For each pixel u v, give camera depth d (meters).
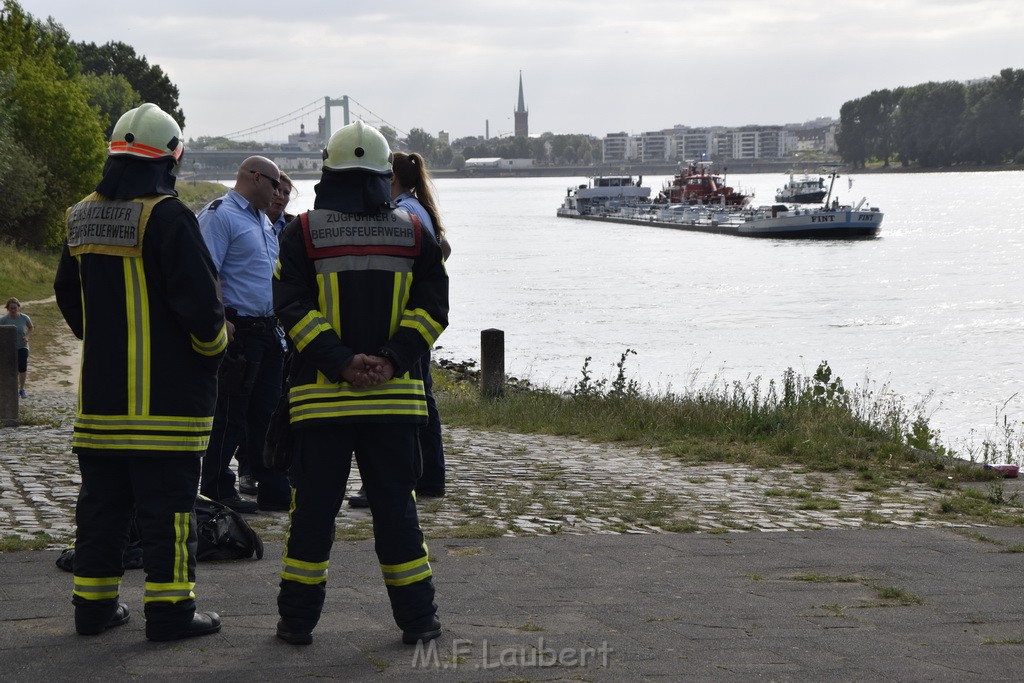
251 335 7.06
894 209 113.50
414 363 4.41
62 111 54.41
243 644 4.39
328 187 4.41
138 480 4.40
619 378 16.31
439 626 4.51
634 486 8.88
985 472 9.45
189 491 4.47
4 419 13.05
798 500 8.28
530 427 13.59
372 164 4.39
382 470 4.39
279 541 6.45
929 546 6.54
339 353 4.24
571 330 33.28
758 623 4.84
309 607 4.39
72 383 21.36
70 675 4.00
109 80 97.12
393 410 4.33
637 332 32.72
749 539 6.72
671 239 80.75
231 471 7.38
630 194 120.62
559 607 5.06
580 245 75.44
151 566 4.38
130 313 4.32
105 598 4.47
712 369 25.66
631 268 56.75
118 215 4.32
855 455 10.60
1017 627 4.86
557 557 6.12
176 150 4.44
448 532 6.71
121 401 4.33
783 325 34.03
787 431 12.09
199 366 4.43
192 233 4.31
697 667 4.21
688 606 5.12
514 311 38.47
